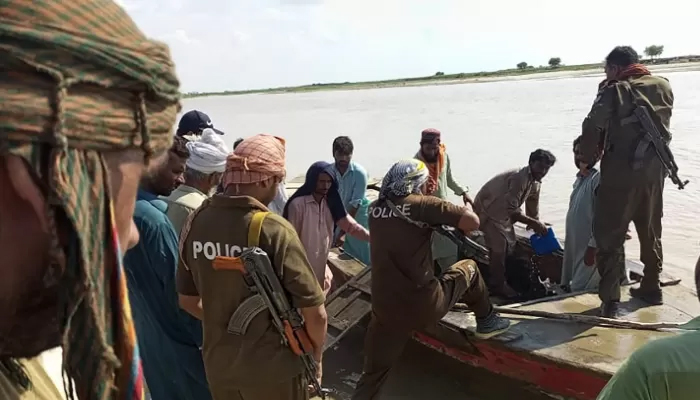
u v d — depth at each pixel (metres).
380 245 3.68
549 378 3.86
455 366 4.96
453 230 3.86
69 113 0.56
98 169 0.60
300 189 4.55
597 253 4.33
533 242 5.29
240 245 2.54
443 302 3.75
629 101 4.04
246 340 2.59
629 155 4.07
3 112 0.53
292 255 2.57
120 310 0.63
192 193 3.31
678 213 9.08
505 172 5.34
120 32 0.64
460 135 20.59
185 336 2.99
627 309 4.46
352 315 4.86
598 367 3.62
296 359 2.64
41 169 0.56
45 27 0.57
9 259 0.59
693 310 4.43
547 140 17.94
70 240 0.58
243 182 2.62
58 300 0.60
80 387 0.62
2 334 0.64
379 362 3.83
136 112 0.64
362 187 6.07
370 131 24.97
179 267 2.79
